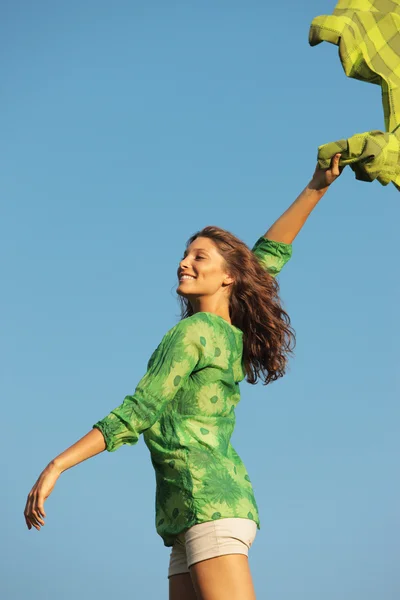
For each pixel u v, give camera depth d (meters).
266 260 6.93
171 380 5.50
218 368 5.74
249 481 5.70
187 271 6.16
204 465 5.49
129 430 5.31
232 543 5.35
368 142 6.62
